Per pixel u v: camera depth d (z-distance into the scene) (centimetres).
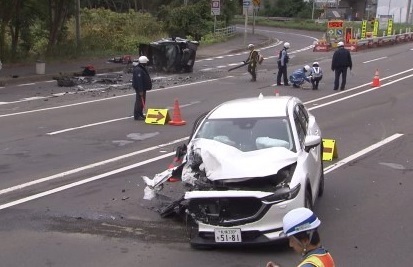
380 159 1170
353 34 4638
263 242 661
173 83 2564
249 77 2789
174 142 1356
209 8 5372
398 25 6456
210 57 3969
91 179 1029
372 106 1875
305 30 7162
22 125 1565
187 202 698
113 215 823
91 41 3884
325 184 989
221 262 652
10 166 1124
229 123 809
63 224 789
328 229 759
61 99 2077
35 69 2878
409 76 2698
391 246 695
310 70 2342
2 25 3075
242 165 701
